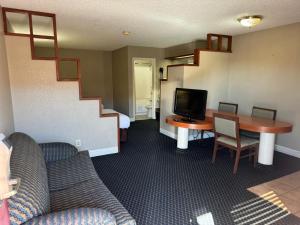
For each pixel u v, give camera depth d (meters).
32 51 3.03
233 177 2.94
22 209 1.16
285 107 3.90
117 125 3.80
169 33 4.55
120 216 1.45
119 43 5.90
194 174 3.04
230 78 4.88
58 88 3.26
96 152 3.70
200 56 4.43
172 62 6.84
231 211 2.19
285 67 3.84
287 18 3.37
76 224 1.21
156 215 2.13
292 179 2.88
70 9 2.99
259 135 3.44
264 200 2.39
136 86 7.62
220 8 2.92
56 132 3.34
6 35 2.87
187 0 2.63
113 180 2.85
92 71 7.26
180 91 3.84
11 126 2.88
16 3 2.73
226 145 3.20
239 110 4.75
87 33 4.55
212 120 3.51
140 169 3.20
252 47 4.36
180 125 3.57
